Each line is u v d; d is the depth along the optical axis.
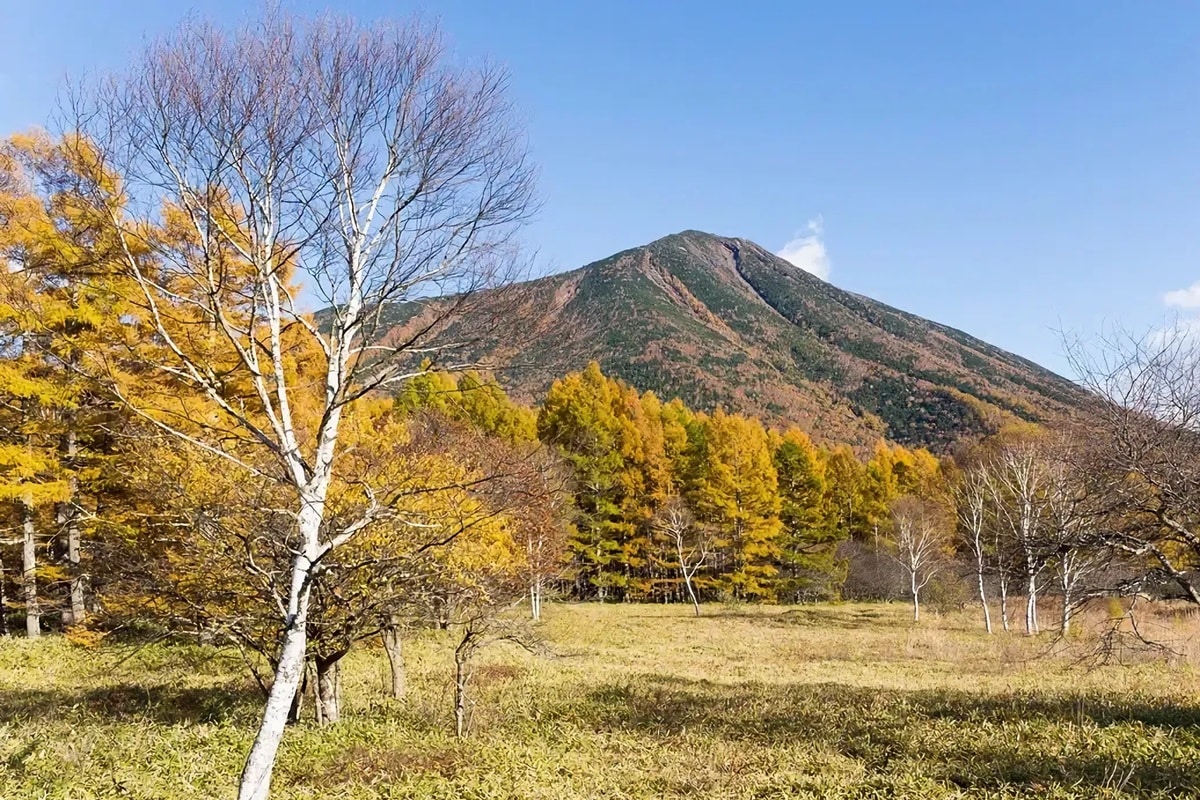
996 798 6.71
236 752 8.20
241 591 8.47
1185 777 6.90
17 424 13.17
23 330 9.23
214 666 14.03
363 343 5.41
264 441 5.05
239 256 5.46
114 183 4.95
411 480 8.48
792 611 35.66
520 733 9.79
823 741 9.20
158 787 6.92
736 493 40.97
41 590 18.22
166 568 9.12
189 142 4.88
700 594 45.72
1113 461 9.28
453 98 5.46
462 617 10.02
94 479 13.21
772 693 13.15
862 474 49.72
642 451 42.31
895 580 42.19
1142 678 14.08
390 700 11.83
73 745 7.96
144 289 4.95
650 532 42.59
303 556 4.87
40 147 8.41
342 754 8.23
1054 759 7.76
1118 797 6.46
